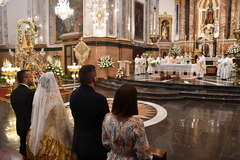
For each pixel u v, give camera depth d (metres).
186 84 10.35
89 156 2.26
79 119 2.30
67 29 16.42
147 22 20.67
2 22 19.61
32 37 11.23
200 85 10.03
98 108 2.21
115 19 14.59
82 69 2.35
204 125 5.70
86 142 2.27
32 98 3.14
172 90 10.09
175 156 3.89
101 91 11.09
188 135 4.96
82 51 13.89
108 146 2.01
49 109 2.73
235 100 8.50
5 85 12.75
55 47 17.77
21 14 18.98
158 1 21.42
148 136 4.88
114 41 14.36
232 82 11.31
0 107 7.66
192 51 18.77
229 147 4.31
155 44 21.22
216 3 19.58
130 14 17.45
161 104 8.20
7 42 19.77
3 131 5.19
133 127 1.78
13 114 6.74
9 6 19.34
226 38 18.94
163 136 4.89
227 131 5.25
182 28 20.98
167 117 6.43
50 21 17.88
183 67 13.04
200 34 20.30
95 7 13.70
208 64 17.27
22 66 10.60
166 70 13.52
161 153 2.41
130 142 1.81
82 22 15.17
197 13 20.36
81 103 2.25
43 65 10.80
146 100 8.91
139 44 19.22
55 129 2.80
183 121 6.03
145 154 1.80
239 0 18.34
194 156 3.90
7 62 9.55
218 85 9.88
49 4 17.72
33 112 2.85
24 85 3.26
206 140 4.67
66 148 2.83
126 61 14.58
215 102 8.62
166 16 21.23
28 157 2.92
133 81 12.03
